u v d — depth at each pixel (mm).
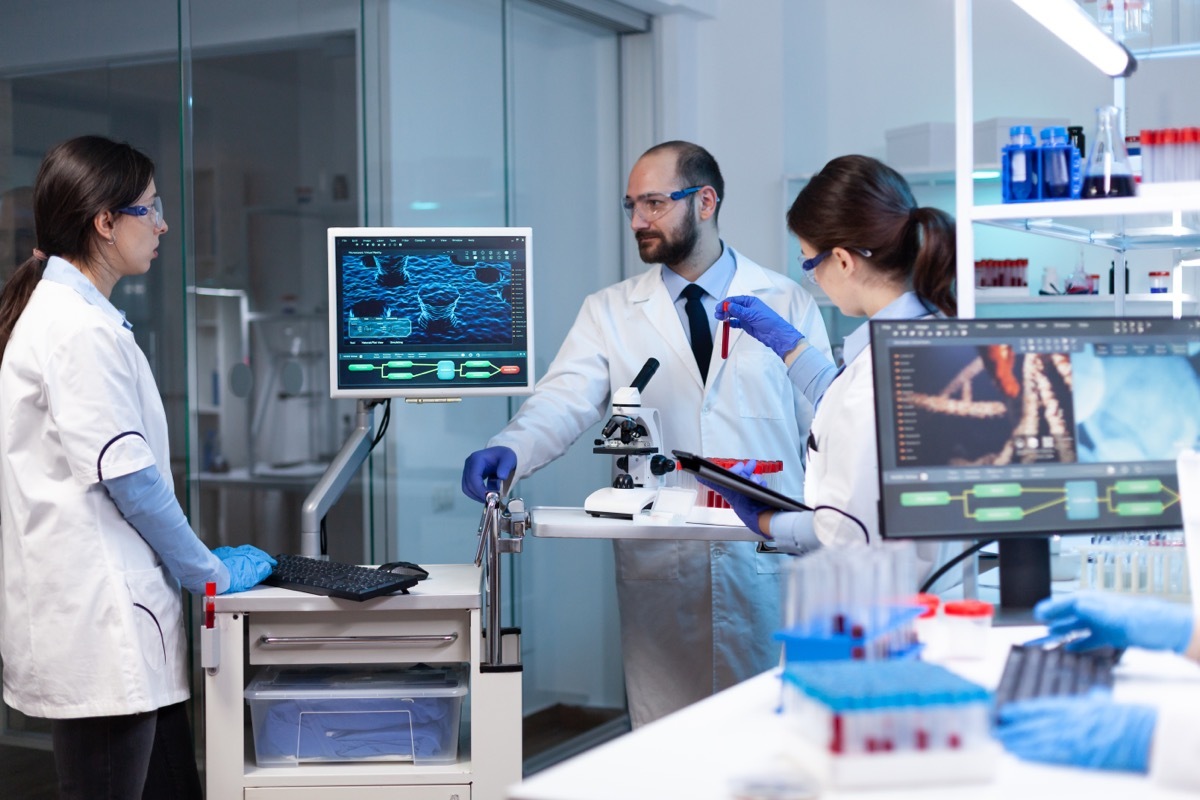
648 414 2572
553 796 1079
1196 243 2607
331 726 2273
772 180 4422
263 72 3062
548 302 4004
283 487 3162
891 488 1611
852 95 4375
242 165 3008
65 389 2020
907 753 1077
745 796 1056
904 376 1629
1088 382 1665
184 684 2195
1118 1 2332
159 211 2227
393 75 3377
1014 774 1114
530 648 3893
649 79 4367
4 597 2129
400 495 3449
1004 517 1627
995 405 1643
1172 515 1657
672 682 3037
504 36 3766
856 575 1325
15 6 2623
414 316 2562
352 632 2236
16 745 2617
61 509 2037
